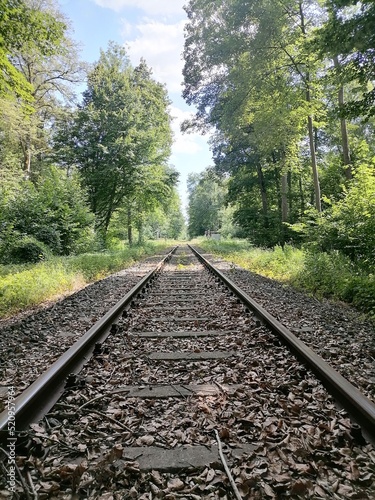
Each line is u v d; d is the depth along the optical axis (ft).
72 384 10.38
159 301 23.45
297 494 6.16
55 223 54.39
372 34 26.43
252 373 11.27
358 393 8.63
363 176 37.73
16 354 13.82
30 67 82.48
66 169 79.66
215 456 7.14
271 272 38.78
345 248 35.94
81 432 8.05
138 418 8.71
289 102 51.83
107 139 77.46
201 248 114.73
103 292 27.99
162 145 95.25
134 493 6.17
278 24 49.96
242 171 97.76
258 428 8.22
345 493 6.18
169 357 12.80
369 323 17.76
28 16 29.07
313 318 18.65
